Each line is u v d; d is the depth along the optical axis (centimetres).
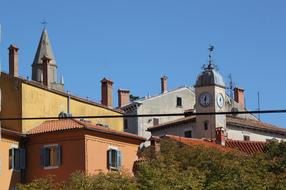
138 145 8162
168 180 5728
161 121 11888
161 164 6088
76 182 5978
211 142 8994
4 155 7500
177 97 12162
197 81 10638
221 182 5938
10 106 8038
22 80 8006
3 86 8106
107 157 7712
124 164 7900
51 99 8350
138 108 11725
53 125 7881
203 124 10388
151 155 7469
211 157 6619
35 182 6147
